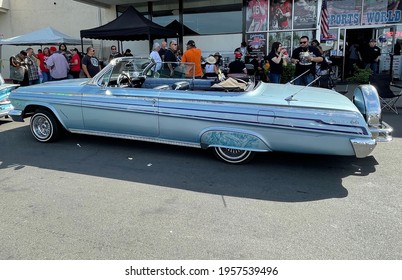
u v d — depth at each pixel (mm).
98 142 5691
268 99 4129
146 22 10750
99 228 3010
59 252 2664
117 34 10633
